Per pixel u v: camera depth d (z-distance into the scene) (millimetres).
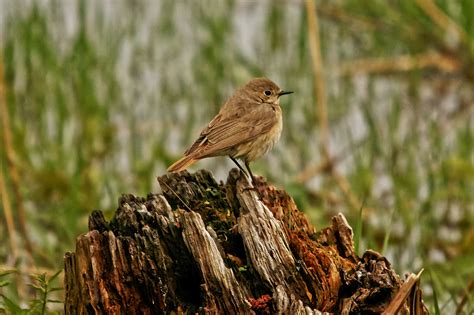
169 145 17859
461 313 11180
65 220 14516
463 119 18422
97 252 8656
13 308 9195
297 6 20906
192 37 20344
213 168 16781
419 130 18031
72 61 19031
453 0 20156
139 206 9125
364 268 8938
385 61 19656
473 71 19484
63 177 15742
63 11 20344
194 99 19016
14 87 18625
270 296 8570
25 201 15172
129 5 20547
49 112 18188
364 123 18297
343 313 8578
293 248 8984
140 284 8625
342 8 20656
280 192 9898
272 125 12500
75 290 8711
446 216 15633
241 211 9508
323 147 16906
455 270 13055
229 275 8539
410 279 8367
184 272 8750
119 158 17312
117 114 18609
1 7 20156
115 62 19312
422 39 20125
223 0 20672
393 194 16281
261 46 20109
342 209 15906
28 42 19281
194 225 8695
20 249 13773
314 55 17188
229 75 19422
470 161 16953
